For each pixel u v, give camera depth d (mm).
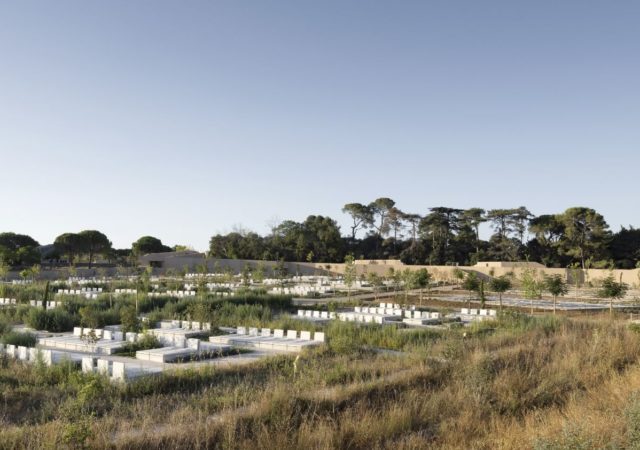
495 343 16766
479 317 26000
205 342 19484
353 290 46500
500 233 84375
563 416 9570
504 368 13086
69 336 20797
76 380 12000
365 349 17406
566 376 12578
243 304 29547
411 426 9539
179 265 77375
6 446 7852
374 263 73438
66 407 9688
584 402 10539
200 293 32281
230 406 9719
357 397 10703
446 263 81938
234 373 13664
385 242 91188
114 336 20047
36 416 9859
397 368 13406
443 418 9867
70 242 77750
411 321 25062
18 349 15961
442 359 14273
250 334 21109
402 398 10750
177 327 23328
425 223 83875
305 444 8219
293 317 26094
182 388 12141
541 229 77062
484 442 8516
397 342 18250
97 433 8438
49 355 14680
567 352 14922
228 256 84938
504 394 10977
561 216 74625
